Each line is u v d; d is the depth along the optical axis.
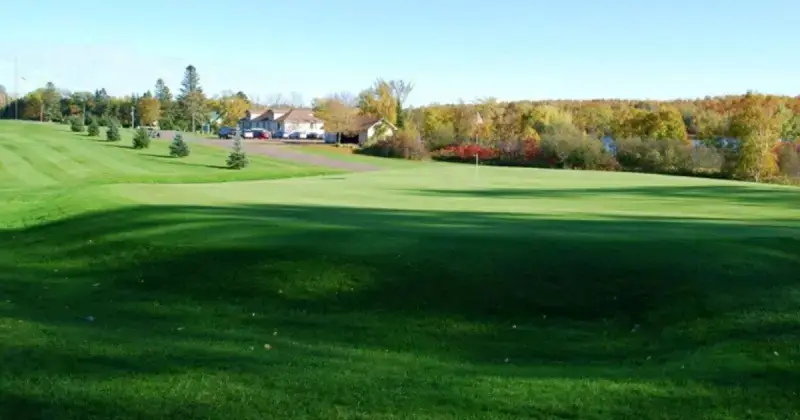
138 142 61.94
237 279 11.36
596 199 25.22
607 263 11.12
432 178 37.25
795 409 6.14
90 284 11.84
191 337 8.63
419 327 9.54
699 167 54.62
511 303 10.17
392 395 6.40
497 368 7.73
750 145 52.34
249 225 14.58
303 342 8.70
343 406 6.08
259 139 97.38
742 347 8.07
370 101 94.81
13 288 11.68
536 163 61.19
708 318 9.34
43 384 6.46
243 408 5.98
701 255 11.41
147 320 9.70
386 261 11.51
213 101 136.50
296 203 20.28
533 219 16.53
